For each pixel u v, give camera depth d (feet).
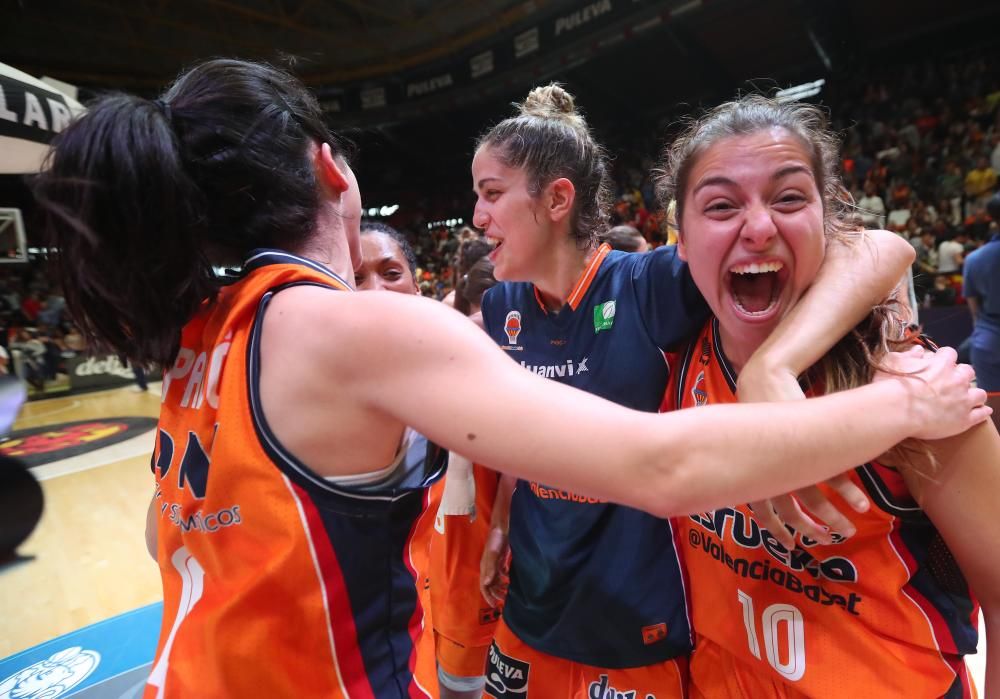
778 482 1.83
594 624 3.50
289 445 1.91
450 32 42.60
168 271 1.96
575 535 3.52
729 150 2.51
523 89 43.83
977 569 2.43
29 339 27.22
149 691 2.07
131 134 1.84
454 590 5.12
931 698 2.55
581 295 3.60
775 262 2.52
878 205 25.66
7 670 6.94
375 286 5.07
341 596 1.99
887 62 35.91
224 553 1.99
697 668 3.27
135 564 9.77
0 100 6.99
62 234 1.91
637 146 44.60
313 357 1.87
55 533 11.11
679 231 2.92
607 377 3.48
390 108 48.98
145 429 19.53
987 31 32.68
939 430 2.12
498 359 1.83
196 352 2.18
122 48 41.16
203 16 39.24
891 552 2.55
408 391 1.78
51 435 18.84
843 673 2.63
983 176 24.62
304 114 2.31
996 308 10.03
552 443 1.71
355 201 2.57
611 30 35.19
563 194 3.55
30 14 36.22
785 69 38.27
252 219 2.19
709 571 3.04
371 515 2.02
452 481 4.79
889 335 2.58
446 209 57.57
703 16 32.81
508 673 4.02
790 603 2.73
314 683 1.98
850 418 1.94
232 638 1.92
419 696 2.26
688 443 1.76
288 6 39.55
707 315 3.14
